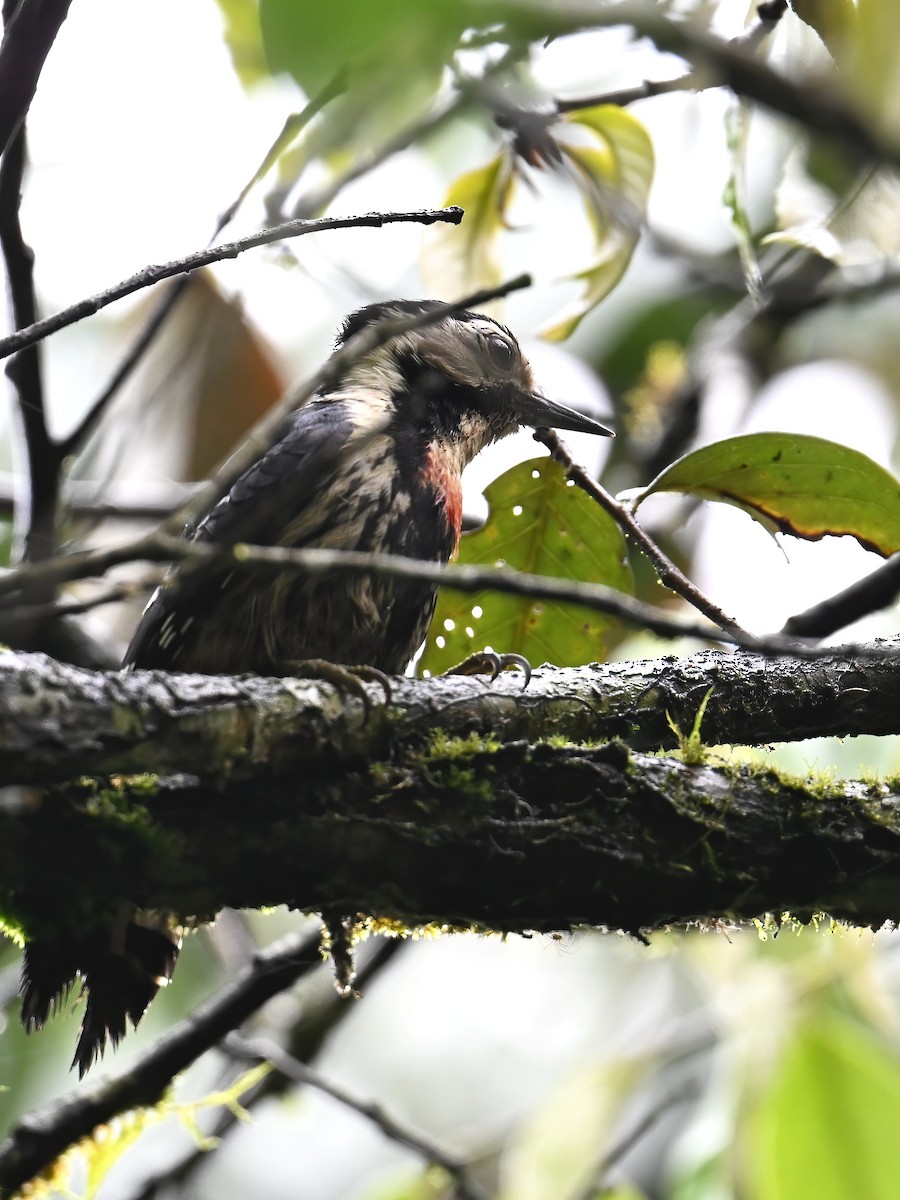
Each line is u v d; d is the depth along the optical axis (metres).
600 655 8.21
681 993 13.74
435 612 8.20
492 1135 11.47
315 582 7.57
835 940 9.45
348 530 7.75
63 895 5.63
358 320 9.34
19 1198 7.92
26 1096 11.85
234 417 12.11
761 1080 9.27
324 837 5.87
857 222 7.08
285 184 8.02
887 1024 9.35
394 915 6.15
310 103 5.00
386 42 4.09
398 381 8.95
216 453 12.13
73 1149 8.02
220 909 5.97
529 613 8.19
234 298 11.95
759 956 9.73
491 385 9.20
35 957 6.40
